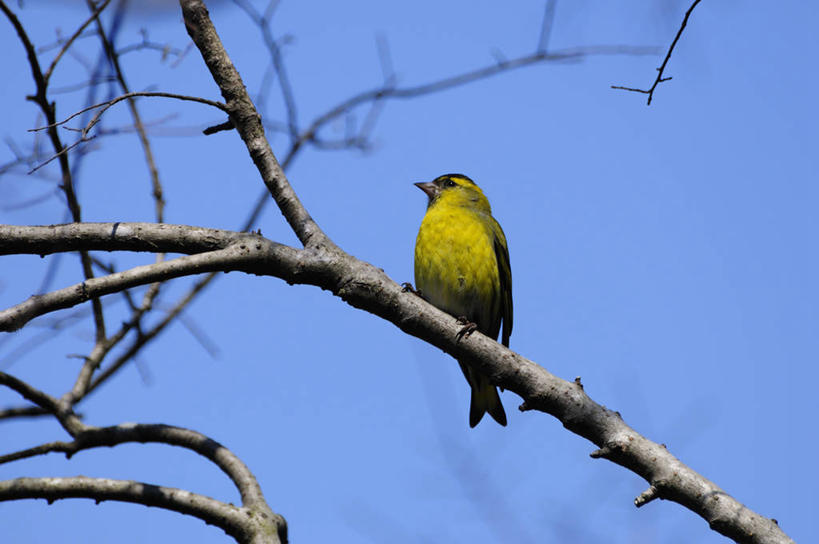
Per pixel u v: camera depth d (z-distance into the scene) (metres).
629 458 7.32
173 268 7.66
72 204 11.37
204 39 8.63
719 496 6.95
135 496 9.12
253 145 8.59
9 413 11.73
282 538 9.27
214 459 10.09
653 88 8.70
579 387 7.75
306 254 8.06
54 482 9.16
